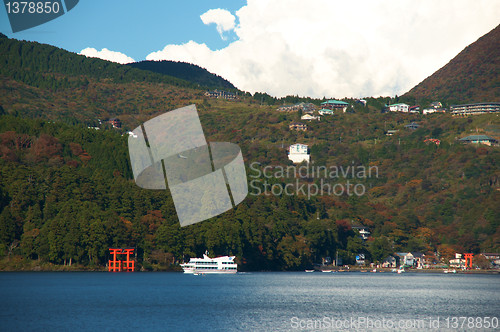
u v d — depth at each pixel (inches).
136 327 4788.4
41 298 6461.6
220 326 4909.0
